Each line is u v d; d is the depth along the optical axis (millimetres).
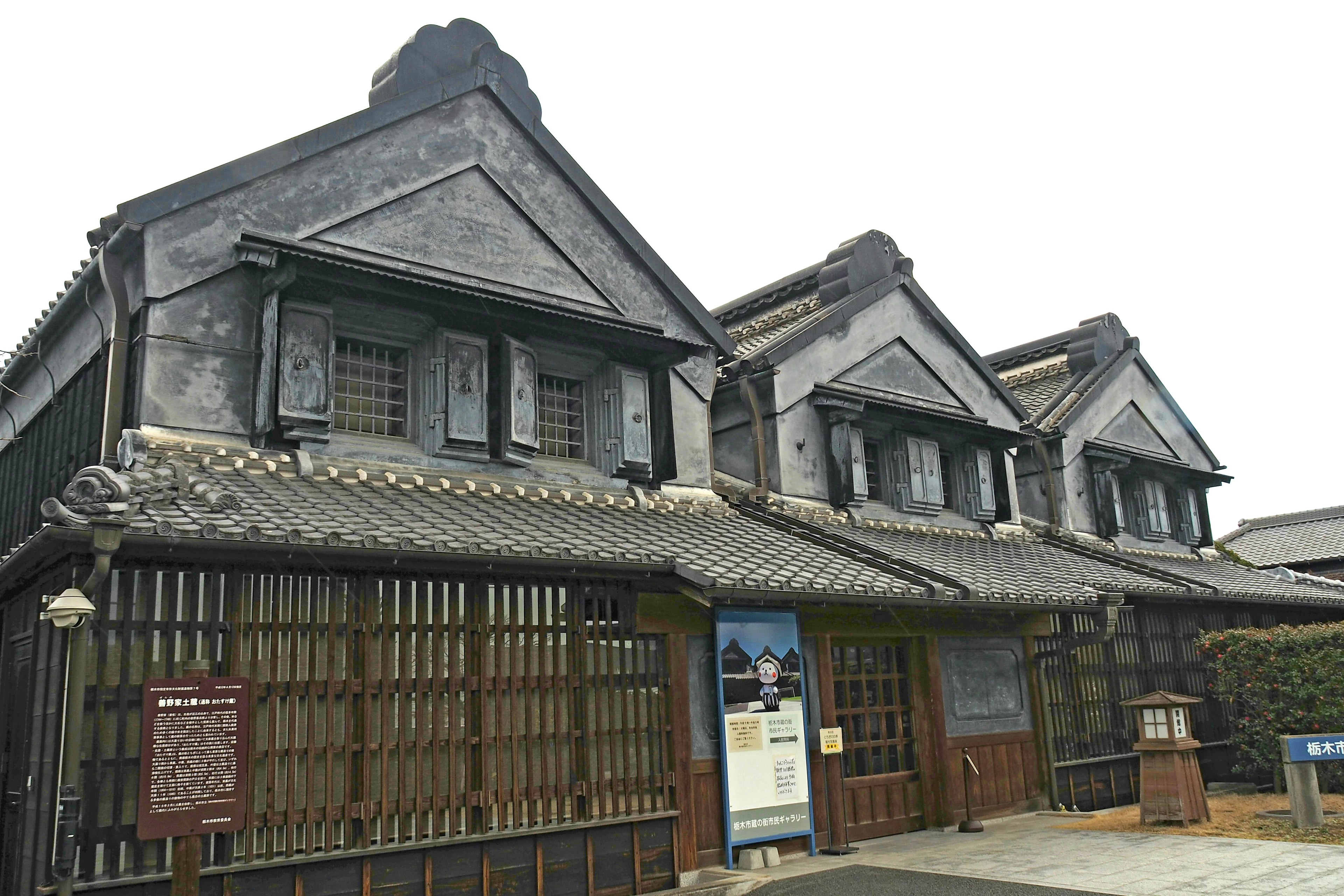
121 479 6594
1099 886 8125
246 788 6664
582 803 8438
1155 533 19172
